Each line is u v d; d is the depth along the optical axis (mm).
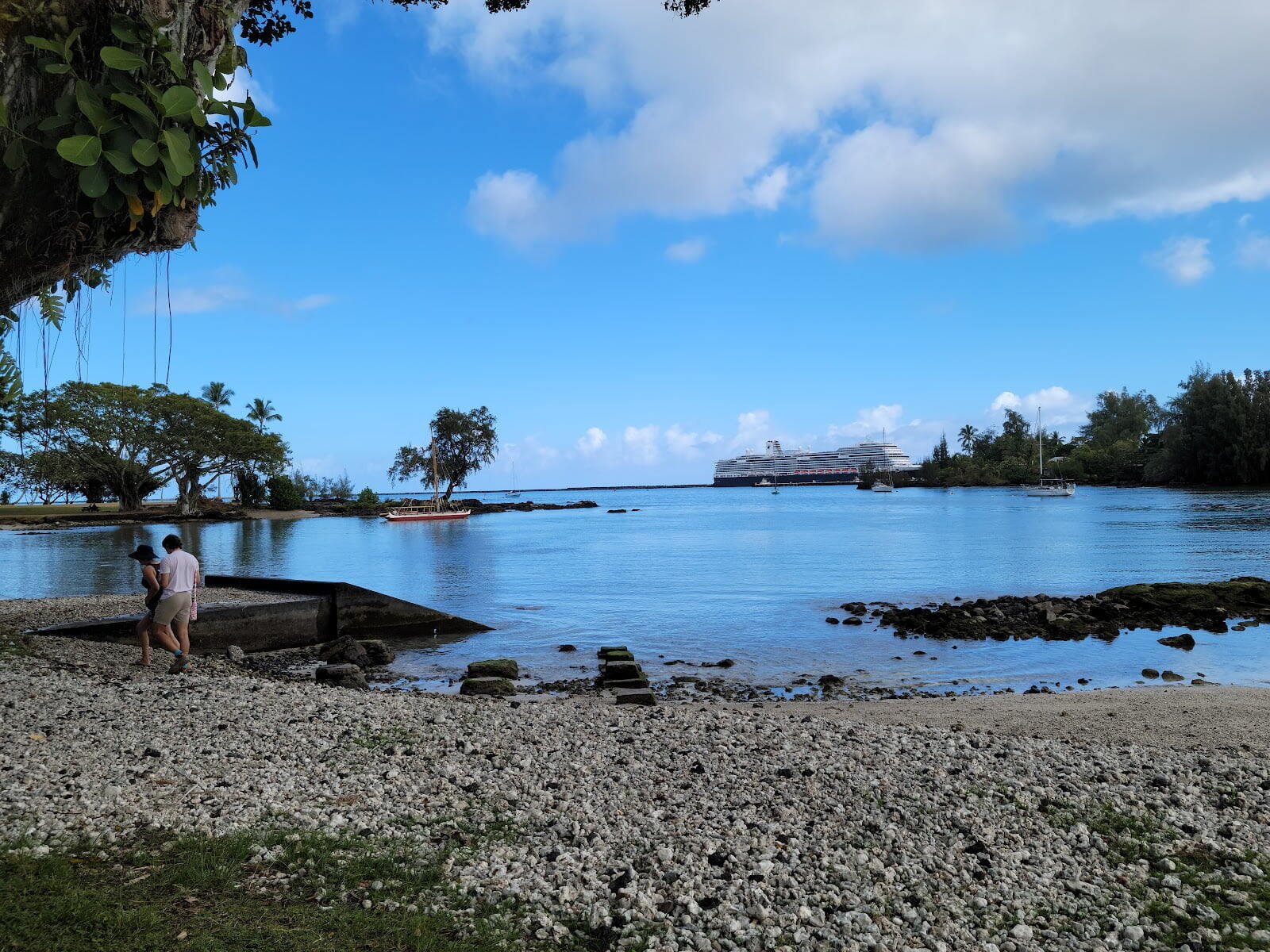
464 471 136000
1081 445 183125
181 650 12234
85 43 3754
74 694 9609
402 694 12539
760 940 4414
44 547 50438
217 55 4375
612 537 68250
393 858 5297
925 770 7629
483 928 4395
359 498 133250
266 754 7578
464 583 33469
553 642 20297
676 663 17609
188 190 4055
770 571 37562
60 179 3727
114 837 5301
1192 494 112750
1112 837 6074
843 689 14984
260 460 105188
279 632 18828
